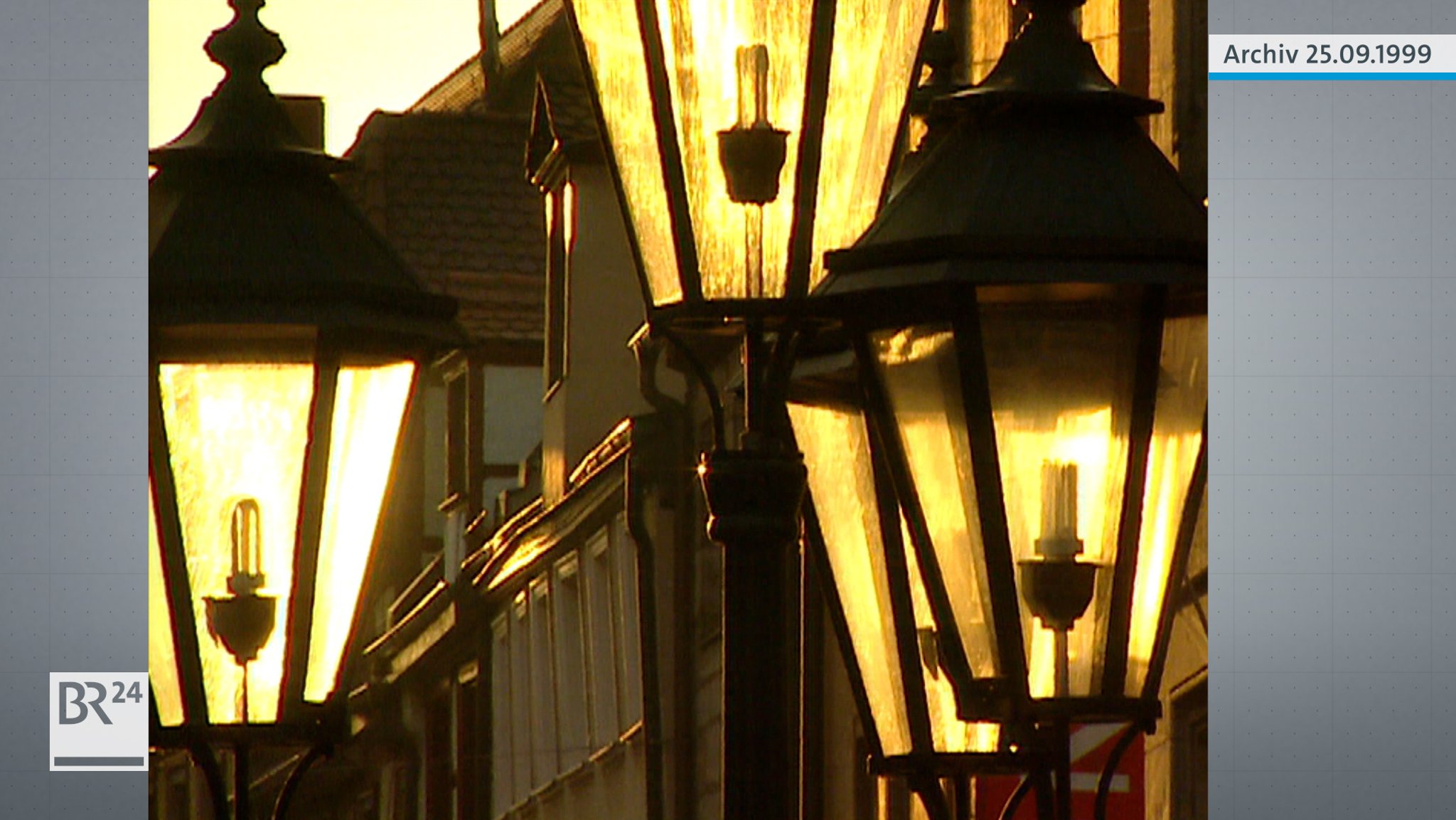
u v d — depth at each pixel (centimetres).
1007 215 1916
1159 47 3281
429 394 3950
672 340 1939
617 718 4541
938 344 1928
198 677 2003
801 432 2205
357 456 2023
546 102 3938
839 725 3672
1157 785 2931
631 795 4616
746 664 1923
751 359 1927
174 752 2684
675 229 1919
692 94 1928
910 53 1961
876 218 1945
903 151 1969
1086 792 2950
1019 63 1975
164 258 2017
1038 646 1961
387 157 2162
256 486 2012
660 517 4656
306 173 2058
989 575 1944
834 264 1928
